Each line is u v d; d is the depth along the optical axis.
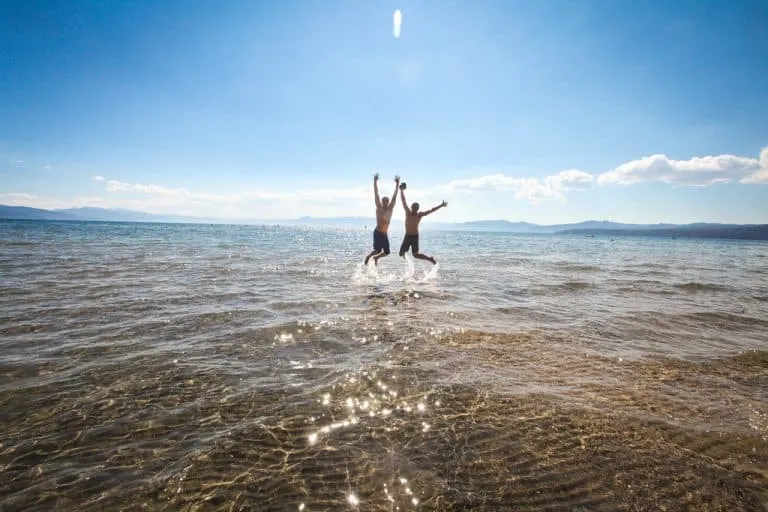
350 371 4.25
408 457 2.79
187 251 18.95
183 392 3.65
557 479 2.60
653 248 41.59
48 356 4.41
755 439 3.12
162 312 6.51
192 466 2.62
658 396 3.87
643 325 6.68
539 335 5.85
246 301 7.55
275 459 2.72
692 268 17.78
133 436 2.93
